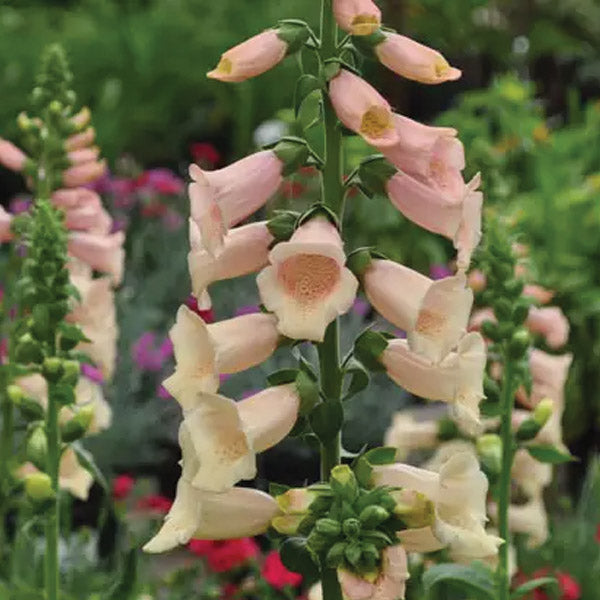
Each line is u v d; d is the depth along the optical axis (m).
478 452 5.12
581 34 19.73
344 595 3.43
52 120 6.25
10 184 18.05
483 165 9.07
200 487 3.16
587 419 10.62
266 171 3.39
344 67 3.33
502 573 4.99
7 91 19.78
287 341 3.40
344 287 3.15
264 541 8.79
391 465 3.45
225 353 3.33
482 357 3.45
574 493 10.33
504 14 19.53
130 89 20.25
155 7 21.80
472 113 13.82
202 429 3.21
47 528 5.02
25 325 5.55
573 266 11.51
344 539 3.29
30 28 21.36
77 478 5.80
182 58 20.38
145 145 19.97
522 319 5.00
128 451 10.52
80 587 6.74
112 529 7.15
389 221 12.24
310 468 10.09
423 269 12.39
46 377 4.93
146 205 13.91
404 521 3.32
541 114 14.53
